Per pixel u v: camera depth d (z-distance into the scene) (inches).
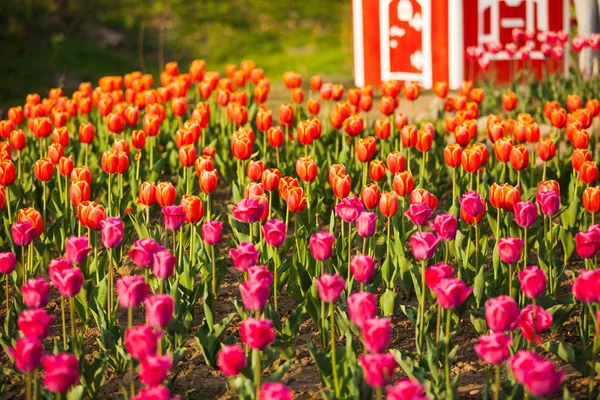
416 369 142.7
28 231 156.4
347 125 261.9
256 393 125.9
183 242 205.2
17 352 113.5
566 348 148.4
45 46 687.1
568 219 223.9
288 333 163.2
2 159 216.5
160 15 815.7
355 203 167.0
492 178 274.5
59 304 198.8
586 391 148.4
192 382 156.6
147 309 118.2
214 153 280.5
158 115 293.9
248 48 775.7
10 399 151.9
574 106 292.4
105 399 150.3
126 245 240.4
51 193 248.2
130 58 712.4
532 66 510.3
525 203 163.6
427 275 130.6
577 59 414.0
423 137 242.8
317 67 680.4
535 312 128.0
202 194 245.1
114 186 269.4
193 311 174.9
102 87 336.2
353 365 135.3
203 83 320.5
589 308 159.8
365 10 530.6
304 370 161.9
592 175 197.9
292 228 250.5
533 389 100.7
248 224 207.5
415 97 308.2
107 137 307.3
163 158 303.4
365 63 538.6
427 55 503.2
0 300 195.3
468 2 489.1
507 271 181.5
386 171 263.4
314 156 280.2
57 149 230.1
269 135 253.6
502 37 501.7
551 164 284.5
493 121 253.9
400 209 214.4
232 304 196.7
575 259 221.3
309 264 183.6
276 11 885.2
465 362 163.5
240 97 308.5
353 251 217.9
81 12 776.9
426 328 162.6
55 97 326.6
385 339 110.7
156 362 107.3
